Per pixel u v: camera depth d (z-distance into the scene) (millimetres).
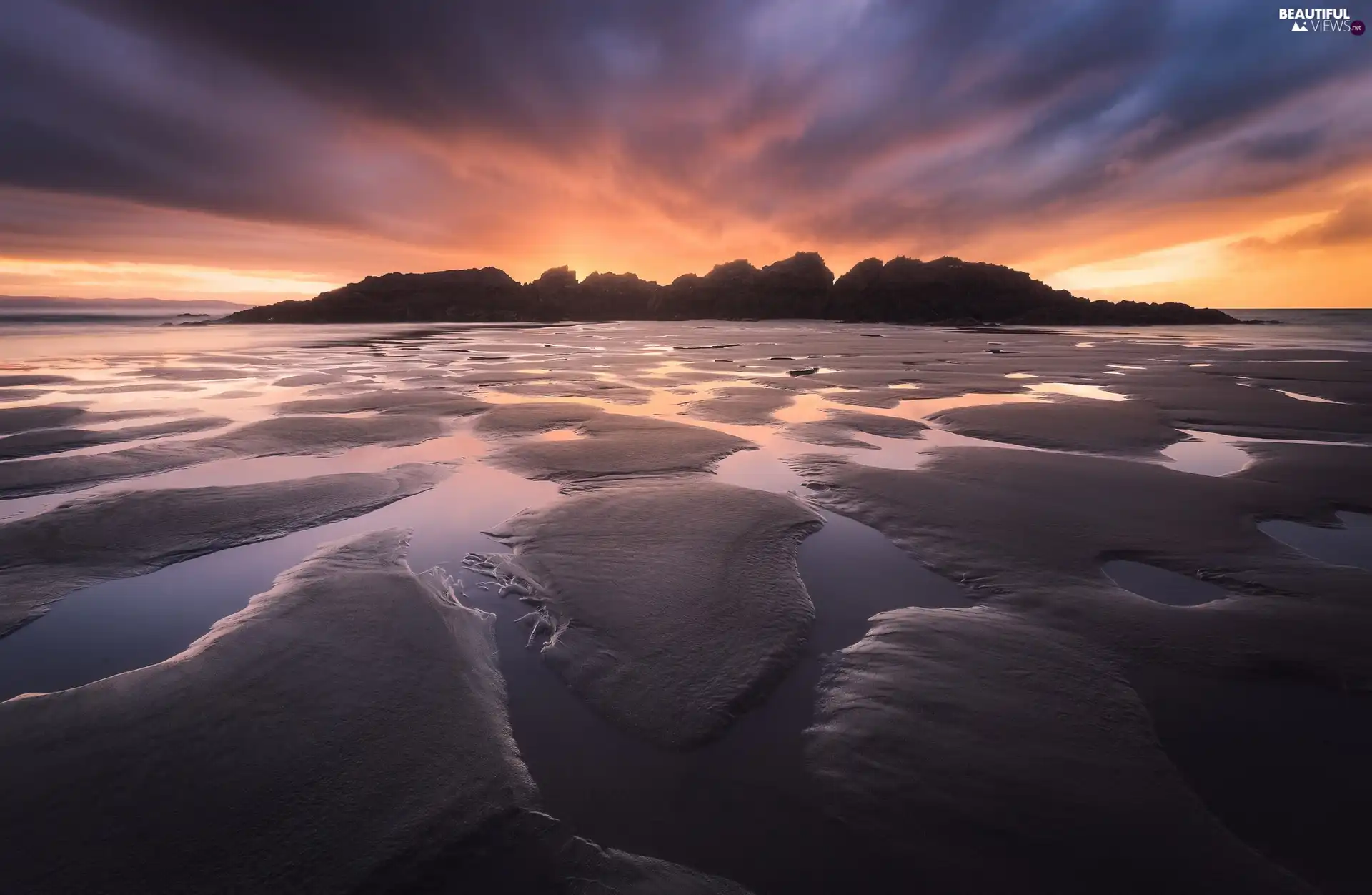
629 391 15133
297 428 10219
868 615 4293
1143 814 2545
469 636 4008
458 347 30234
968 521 6098
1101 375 18344
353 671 3535
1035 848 2379
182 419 10961
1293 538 5820
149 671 3482
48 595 4559
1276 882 2238
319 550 5391
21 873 2225
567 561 5109
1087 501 6703
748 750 2949
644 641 3900
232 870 2262
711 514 6227
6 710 3104
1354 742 3008
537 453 8797
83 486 7184
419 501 6789
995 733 3035
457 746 2939
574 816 2535
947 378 17891
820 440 9797
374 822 2480
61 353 24891
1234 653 3762
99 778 2668
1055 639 3938
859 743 2961
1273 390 15141
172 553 5305
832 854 2355
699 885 2215
